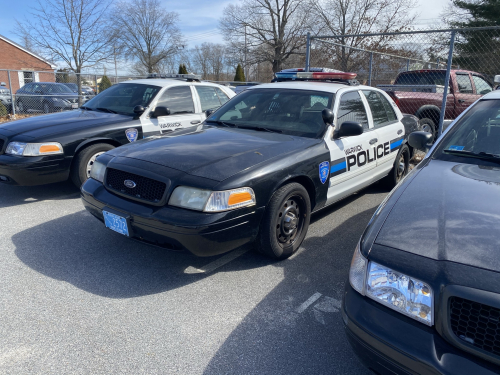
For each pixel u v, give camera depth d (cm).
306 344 248
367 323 179
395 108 555
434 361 158
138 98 594
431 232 187
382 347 172
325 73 562
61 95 1416
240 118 434
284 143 358
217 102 678
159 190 296
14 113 1401
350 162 419
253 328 262
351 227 438
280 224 338
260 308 284
